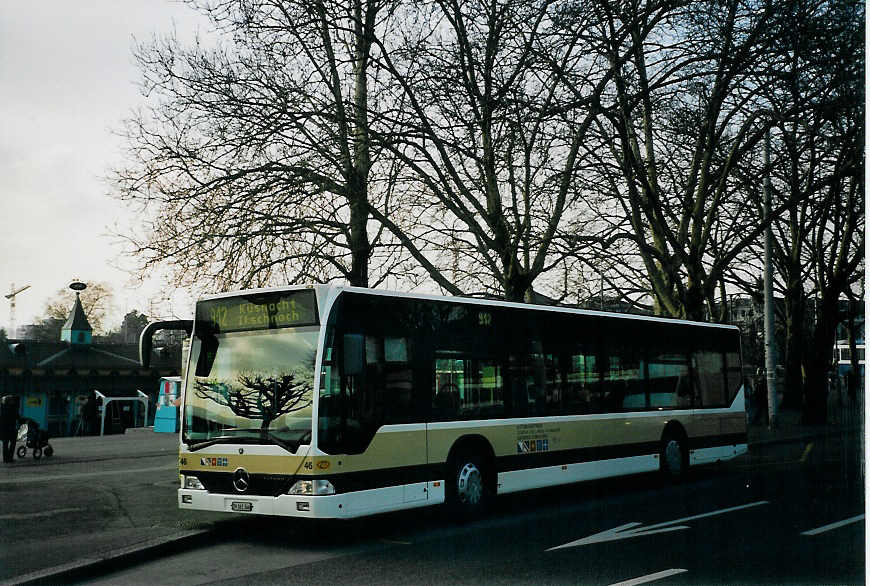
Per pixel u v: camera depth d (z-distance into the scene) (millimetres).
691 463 16328
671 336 16359
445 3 19219
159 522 10789
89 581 8266
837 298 30641
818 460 20609
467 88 18703
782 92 20781
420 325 11305
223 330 10648
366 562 9008
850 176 23266
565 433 13445
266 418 10016
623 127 20391
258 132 18703
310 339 10047
